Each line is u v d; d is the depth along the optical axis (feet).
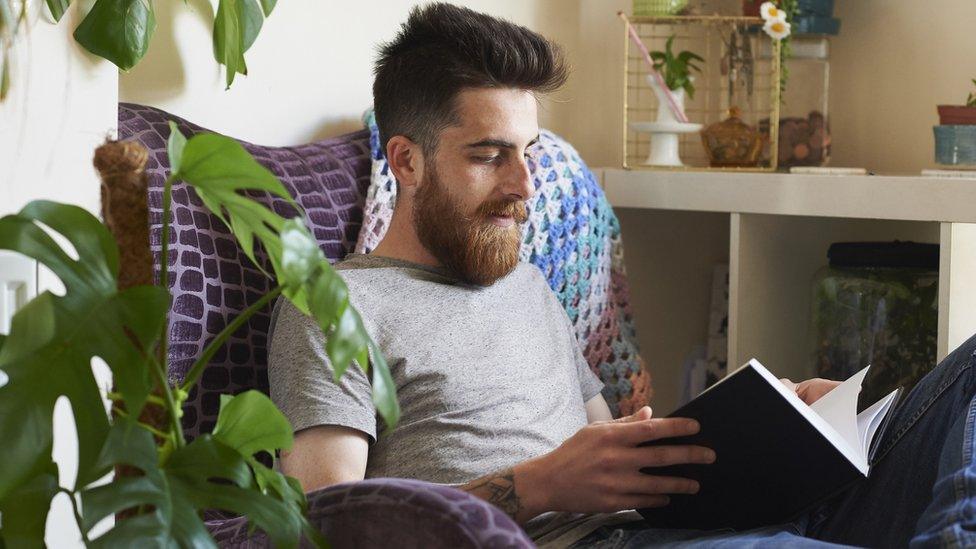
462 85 5.11
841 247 7.17
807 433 4.08
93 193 3.99
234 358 4.98
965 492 3.78
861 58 8.27
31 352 2.65
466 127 5.10
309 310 3.16
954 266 6.46
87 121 3.97
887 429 4.93
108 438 2.73
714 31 8.55
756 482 4.29
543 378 5.24
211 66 6.02
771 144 7.77
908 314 6.95
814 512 4.86
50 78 3.83
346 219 5.77
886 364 6.98
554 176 6.55
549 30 8.29
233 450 3.03
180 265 4.84
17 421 2.59
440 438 4.81
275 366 4.72
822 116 7.86
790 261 7.70
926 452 4.71
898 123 8.12
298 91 6.59
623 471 4.27
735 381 4.02
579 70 8.55
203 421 4.81
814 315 7.31
